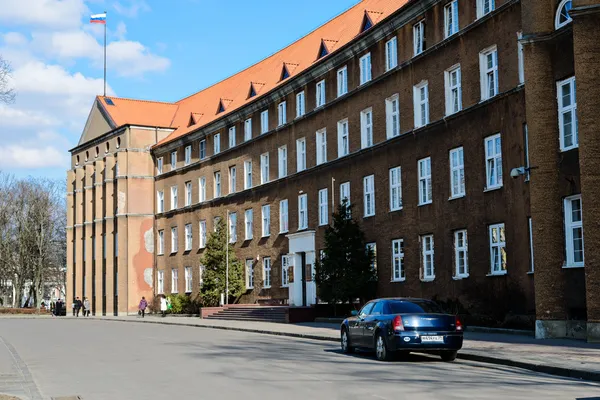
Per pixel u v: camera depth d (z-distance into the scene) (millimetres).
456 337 19719
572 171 24656
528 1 25906
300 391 14234
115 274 73938
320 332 32750
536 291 25234
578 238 24719
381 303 21219
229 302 57031
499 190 30234
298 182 49125
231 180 59719
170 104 80500
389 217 38656
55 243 107312
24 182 101125
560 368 16672
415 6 36625
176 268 68125
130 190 71938
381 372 17375
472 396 13195
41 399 13633
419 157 36219
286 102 51625
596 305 22672
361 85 41688
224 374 17500
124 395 14234
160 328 42875
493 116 30797
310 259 47281
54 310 83438
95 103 80188
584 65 23312
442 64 34688
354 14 50938
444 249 34031
